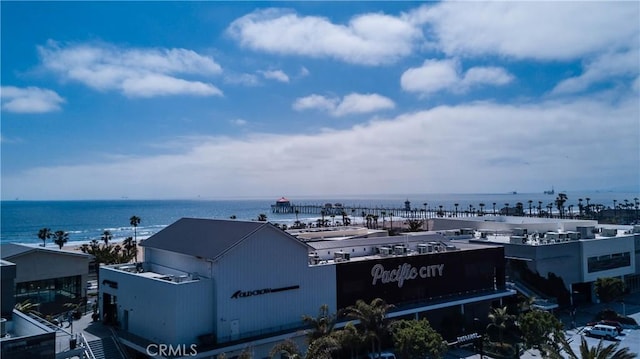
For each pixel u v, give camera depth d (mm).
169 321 42031
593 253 78688
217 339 43031
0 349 29984
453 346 54906
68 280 66250
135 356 45375
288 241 49062
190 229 53094
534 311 51562
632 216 186125
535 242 77562
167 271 51156
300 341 47719
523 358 51406
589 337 58781
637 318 68125
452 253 63906
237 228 48031
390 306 45688
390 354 48375
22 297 61750
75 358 40719
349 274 54062
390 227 171625
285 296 48406
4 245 72000
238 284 44906
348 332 41750
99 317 54531
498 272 69375
